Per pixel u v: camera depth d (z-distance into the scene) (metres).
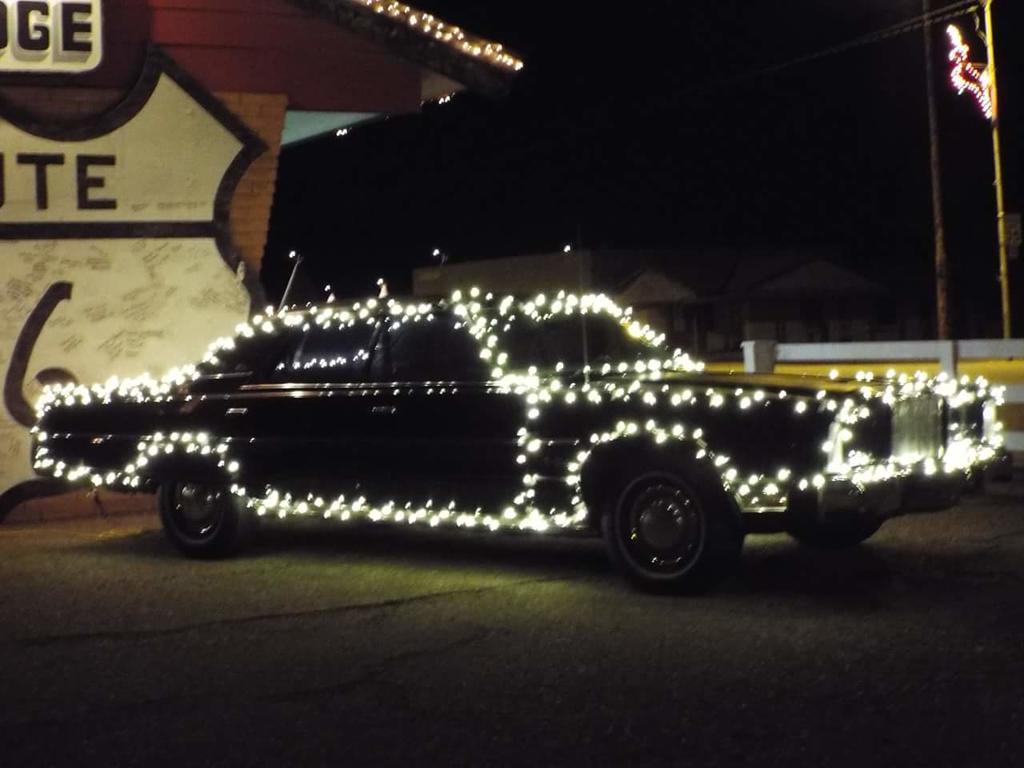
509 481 9.45
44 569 10.62
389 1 14.03
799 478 8.52
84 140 13.23
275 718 6.76
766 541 10.75
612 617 8.53
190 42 13.60
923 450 9.20
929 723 6.45
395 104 14.43
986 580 9.33
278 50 13.94
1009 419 20.08
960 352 14.30
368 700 7.02
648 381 9.30
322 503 10.25
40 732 6.62
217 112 13.67
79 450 11.36
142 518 13.15
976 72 33.66
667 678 7.25
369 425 9.98
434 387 9.75
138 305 13.53
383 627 8.47
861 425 8.60
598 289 56.25
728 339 59.16
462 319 9.84
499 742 6.34
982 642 7.79
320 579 9.93
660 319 58.19
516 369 9.66
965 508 12.04
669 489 8.88
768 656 7.60
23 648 8.18
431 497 9.79
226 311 13.85
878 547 10.46
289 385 10.41
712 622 8.35
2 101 12.89
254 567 10.44
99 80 13.30
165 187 13.57
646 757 6.11
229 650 8.03
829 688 7.01
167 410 10.88
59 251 13.24
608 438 9.05
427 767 6.04
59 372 13.26
